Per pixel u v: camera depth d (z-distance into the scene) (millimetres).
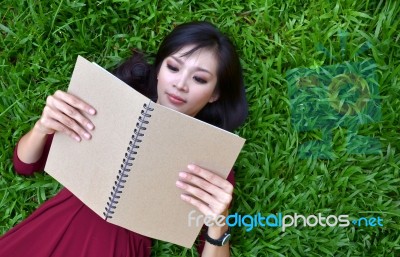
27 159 1171
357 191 1334
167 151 957
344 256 1341
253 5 1373
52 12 1320
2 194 1297
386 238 1337
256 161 1344
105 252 1138
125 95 917
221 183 980
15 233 1153
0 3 1329
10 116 1326
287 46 1362
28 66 1332
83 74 958
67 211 1167
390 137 1353
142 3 1346
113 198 1002
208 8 1363
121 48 1354
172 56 1017
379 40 1359
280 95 1358
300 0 1378
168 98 1041
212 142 944
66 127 1025
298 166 1354
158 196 1020
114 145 968
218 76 1058
